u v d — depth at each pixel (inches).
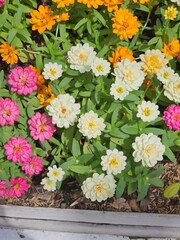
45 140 34.4
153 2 36.4
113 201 35.3
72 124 32.3
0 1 34.4
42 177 36.4
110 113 33.2
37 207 35.1
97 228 34.5
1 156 33.9
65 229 34.9
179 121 31.2
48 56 36.3
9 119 32.8
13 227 35.4
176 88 31.6
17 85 33.0
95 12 35.3
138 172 32.4
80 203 35.4
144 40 38.9
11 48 34.8
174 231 34.1
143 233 34.3
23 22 37.1
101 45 36.4
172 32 35.7
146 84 34.0
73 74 33.6
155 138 30.4
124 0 35.6
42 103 34.7
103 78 33.0
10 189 34.1
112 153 31.0
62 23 36.6
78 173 33.4
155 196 35.4
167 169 36.4
